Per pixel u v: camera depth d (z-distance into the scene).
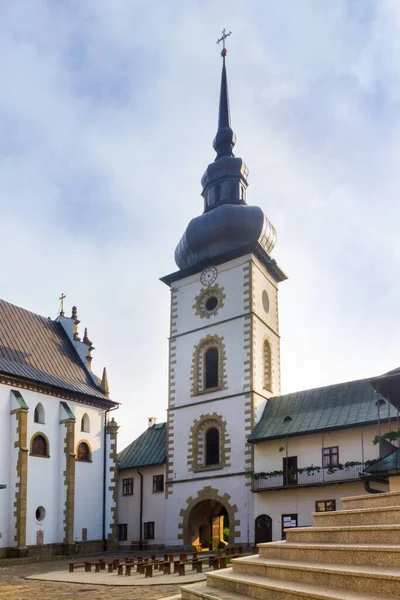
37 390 41.75
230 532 40.62
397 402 23.20
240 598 10.78
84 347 50.22
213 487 42.59
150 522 46.78
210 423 45.16
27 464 38.72
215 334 46.94
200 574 23.11
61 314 52.62
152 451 49.91
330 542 12.10
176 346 49.34
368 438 36.31
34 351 45.69
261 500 39.44
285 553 12.36
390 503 13.25
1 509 37.00
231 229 49.53
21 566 32.88
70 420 42.69
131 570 27.00
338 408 39.56
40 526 39.41
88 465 44.78
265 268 49.78
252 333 44.88
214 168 54.56
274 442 40.44
